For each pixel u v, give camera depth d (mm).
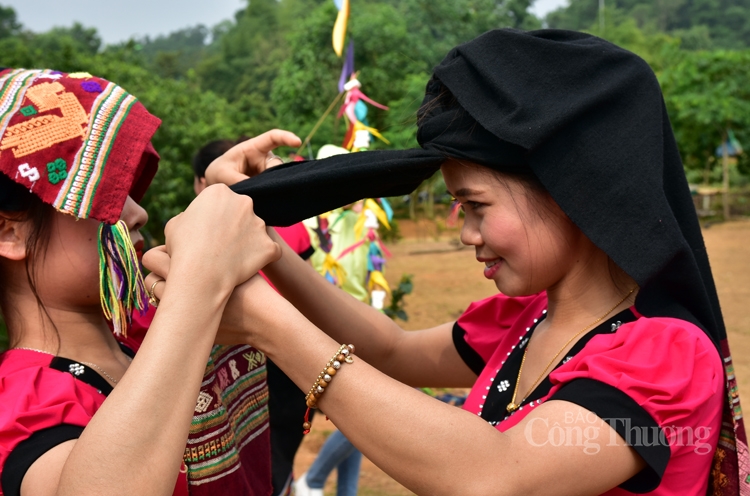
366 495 4219
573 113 1203
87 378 1354
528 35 1288
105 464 983
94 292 1404
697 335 1244
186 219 1193
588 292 1414
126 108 1285
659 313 1327
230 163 1638
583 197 1228
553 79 1254
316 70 18688
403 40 18922
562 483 1130
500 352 1641
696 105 20734
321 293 1708
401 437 1119
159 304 1130
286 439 2803
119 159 1249
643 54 36875
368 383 1148
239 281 1187
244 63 55844
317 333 1179
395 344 1806
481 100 1276
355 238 3688
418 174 1405
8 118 1226
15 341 1422
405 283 4324
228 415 1482
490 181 1321
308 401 1172
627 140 1226
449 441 1113
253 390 1637
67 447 1131
